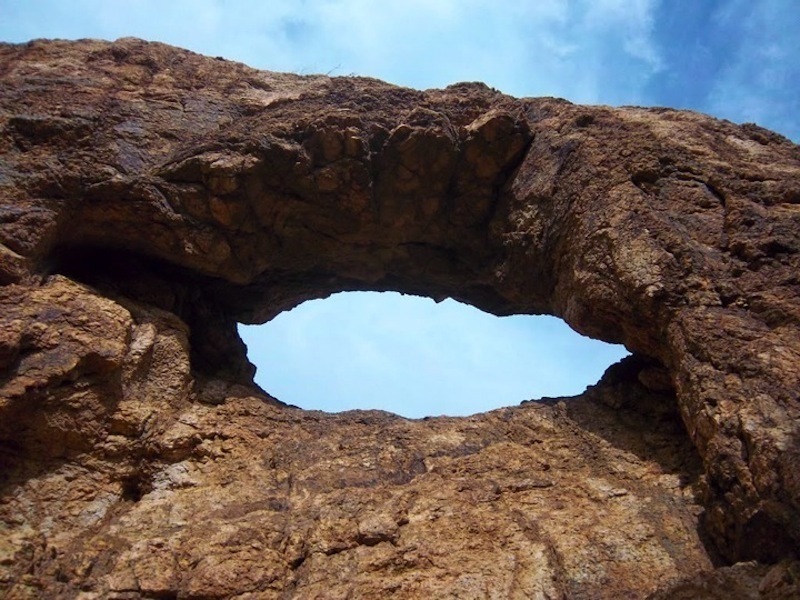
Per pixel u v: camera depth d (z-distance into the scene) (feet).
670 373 21.09
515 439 23.72
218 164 25.12
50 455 19.83
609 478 21.04
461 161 27.66
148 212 24.88
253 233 27.14
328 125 26.63
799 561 13.78
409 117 27.35
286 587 17.35
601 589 16.31
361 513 19.60
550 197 25.62
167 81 30.42
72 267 25.79
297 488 21.18
